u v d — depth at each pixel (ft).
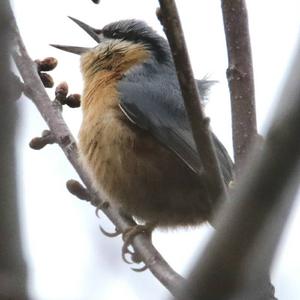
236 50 29.94
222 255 15.30
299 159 14.79
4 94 16.80
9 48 17.06
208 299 15.24
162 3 24.34
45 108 37.11
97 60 42.04
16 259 16.46
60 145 37.32
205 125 26.13
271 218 15.20
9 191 16.65
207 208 37.27
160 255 32.50
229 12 30.14
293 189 15.01
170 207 37.83
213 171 26.89
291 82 15.15
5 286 16.14
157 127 38.01
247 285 15.28
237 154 28.78
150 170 37.60
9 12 17.22
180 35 24.71
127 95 38.86
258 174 15.15
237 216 15.37
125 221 37.73
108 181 37.93
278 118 14.96
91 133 38.27
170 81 40.57
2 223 16.47
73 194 36.40
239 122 29.19
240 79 29.63
